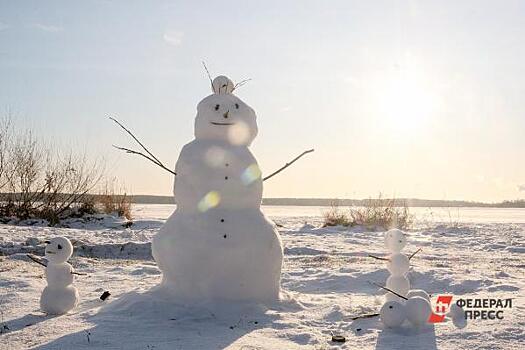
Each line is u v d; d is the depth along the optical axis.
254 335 5.02
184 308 5.57
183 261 5.74
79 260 9.53
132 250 11.52
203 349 4.64
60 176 17.91
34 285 7.19
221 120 6.04
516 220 30.28
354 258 10.55
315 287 7.52
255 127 6.29
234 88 6.50
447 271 8.20
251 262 5.78
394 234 6.02
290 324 5.38
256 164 6.08
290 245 12.82
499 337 4.96
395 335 5.11
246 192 5.95
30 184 17.61
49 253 5.83
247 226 5.84
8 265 8.70
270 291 5.98
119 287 7.23
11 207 17.34
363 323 5.51
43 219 17.05
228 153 5.94
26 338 4.99
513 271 9.07
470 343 4.85
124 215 18.59
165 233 5.92
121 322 5.29
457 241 14.88
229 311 5.57
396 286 5.91
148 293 5.88
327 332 5.23
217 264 5.71
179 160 6.07
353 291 7.27
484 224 23.08
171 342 4.80
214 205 5.88
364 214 19.09
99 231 14.92
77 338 4.88
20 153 17.64
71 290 5.90
